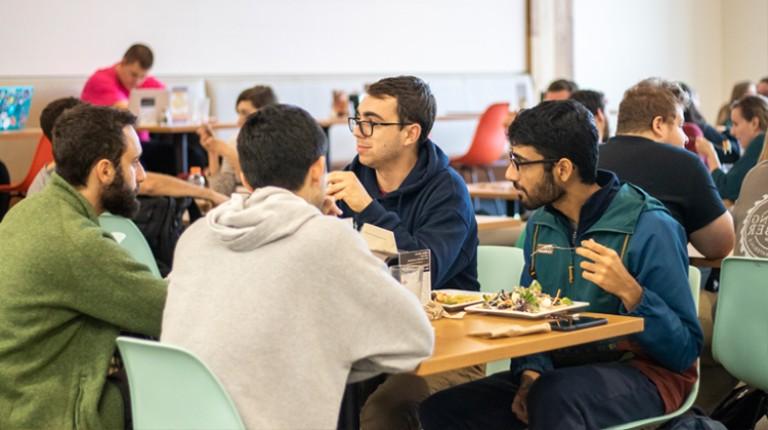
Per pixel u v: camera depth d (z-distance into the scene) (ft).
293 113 8.17
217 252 7.87
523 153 9.70
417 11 38.40
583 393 9.10
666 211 9.82
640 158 12.84
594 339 8.58
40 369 9.11
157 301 8.98
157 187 16.56
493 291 11.76
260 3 33.73
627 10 45.11
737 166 18.24
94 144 9.46
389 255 9.20
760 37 47.24
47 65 28.68
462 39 39.99
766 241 11.71
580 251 9.20
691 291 9.67
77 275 8.97
